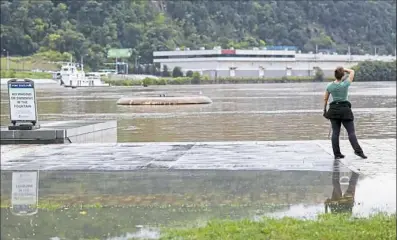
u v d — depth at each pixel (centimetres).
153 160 1642
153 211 1069
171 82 19700
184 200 1152
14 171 1512
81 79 17750
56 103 8144
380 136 3472
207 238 874
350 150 1769
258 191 1215
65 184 1338
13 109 2155
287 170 1444
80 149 1903
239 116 5247
